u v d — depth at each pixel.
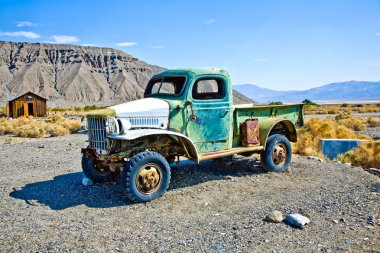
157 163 6.31
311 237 4.58
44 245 4.45
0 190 7.19
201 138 7.21
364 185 7.15
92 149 6.79
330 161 9.84
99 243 4.51
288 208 5.73
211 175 7.92
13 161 10.73
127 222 5.27
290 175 8.03
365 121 28.58
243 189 6.93
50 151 12.91
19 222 5.28
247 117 8.00
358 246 4.29
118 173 7.53
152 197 6.26
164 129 6.72
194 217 5.46
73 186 7.31
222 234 4.73
